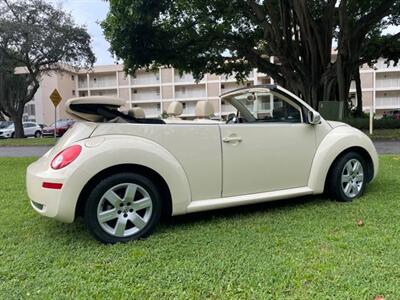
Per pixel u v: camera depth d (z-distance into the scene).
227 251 3.09
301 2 15.28
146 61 17.03
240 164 3.91
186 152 3.63
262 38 19.38
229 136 3.85
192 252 3.09
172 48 17.36
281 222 3.81
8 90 29.72
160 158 3.48
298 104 4.39
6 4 23.11
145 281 2.61
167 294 2.44
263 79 41.00
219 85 48.16
